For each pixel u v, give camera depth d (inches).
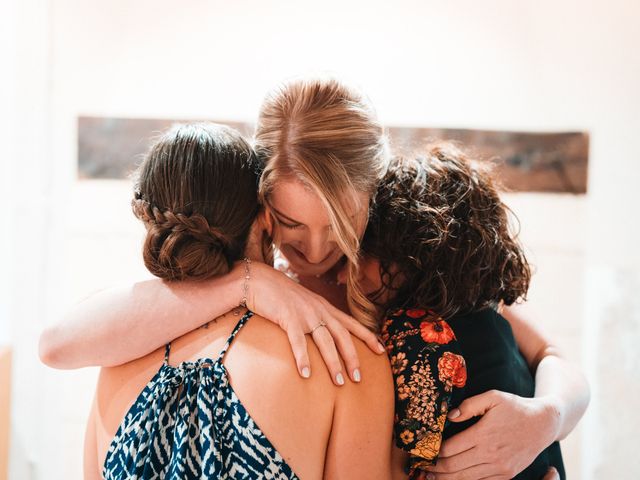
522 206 107.0
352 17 103.5
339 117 41.2
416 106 104.8
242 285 41.2
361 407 39.8
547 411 45.0
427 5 103.6
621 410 107.5
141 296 41.9
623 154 105.8
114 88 103.7
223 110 104.4
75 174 104.3
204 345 40.6
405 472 44.6
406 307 45.5
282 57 103.8
